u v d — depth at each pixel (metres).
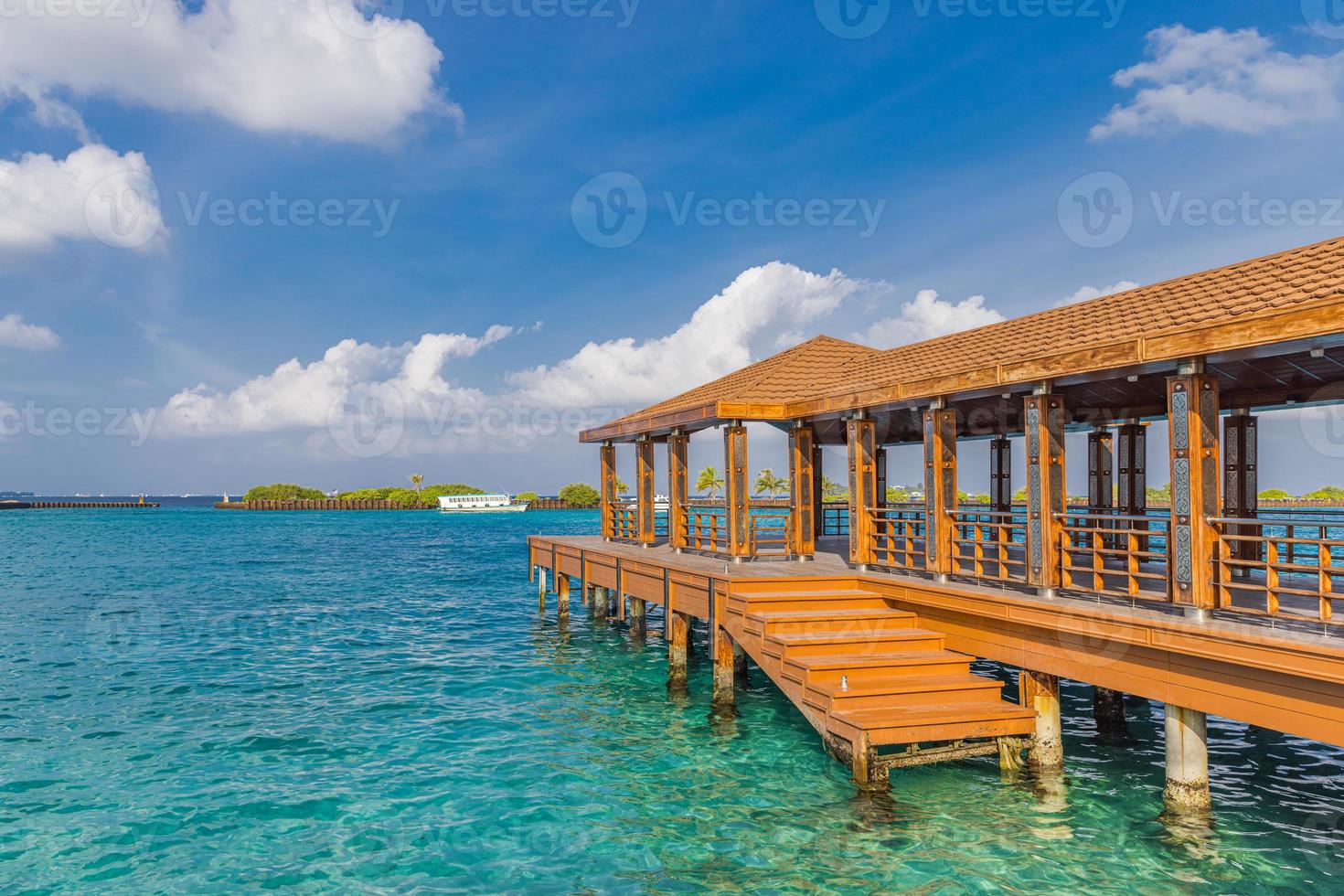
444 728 13.22
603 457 23.97
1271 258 10.39
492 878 8.05
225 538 70.12
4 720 13.68
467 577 37.56
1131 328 10.38
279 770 11.24
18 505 174.00
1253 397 12.25
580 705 14.61
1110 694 12.64
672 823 9.29
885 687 10.16
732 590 13.12
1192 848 8.33
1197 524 8.42
